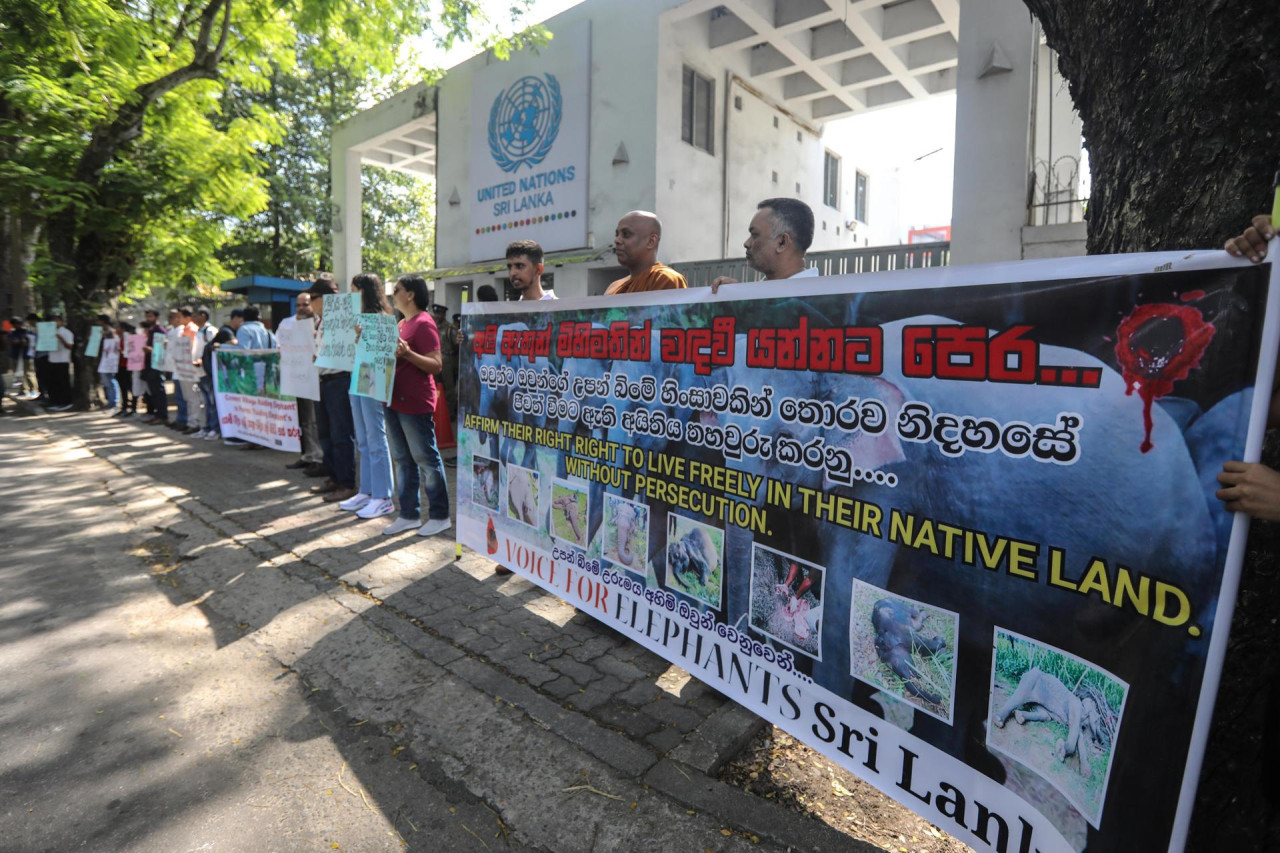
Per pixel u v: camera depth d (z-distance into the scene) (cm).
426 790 239
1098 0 210
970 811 179
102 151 1180
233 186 1344
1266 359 130
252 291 1327
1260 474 130
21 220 1426
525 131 1305
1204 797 172
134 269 1384
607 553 300
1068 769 159
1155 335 144
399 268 2773
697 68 1185
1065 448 159
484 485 383
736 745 254
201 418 1005
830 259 889
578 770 243
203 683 309
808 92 1356
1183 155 182
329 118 2328
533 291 412
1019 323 165
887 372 193
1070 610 159
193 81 1282
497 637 340
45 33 1020
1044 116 700
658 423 270
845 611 207
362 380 491
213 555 462
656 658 321
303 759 256
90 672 318
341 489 593
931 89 1341
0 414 1248
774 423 226
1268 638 163
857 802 231
